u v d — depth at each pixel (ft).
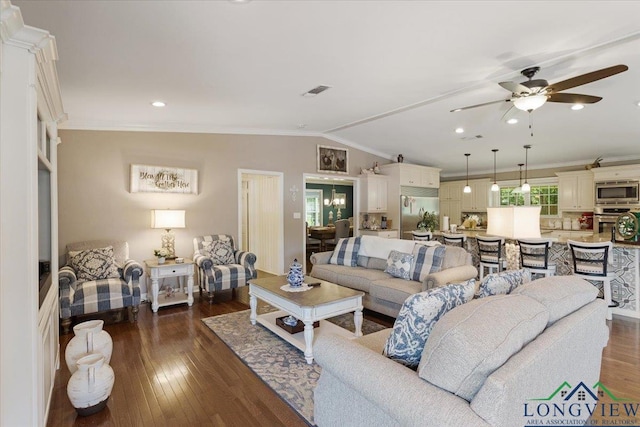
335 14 7.16
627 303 12.83
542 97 9.53
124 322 12.42
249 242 24.07
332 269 14.69
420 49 9.00
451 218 30.66
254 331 11.44
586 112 14.56
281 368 8.85
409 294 11.00
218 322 12.36
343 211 35.65
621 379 8.05
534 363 4.06
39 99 6.23
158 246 15.80
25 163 5.18
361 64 9.89
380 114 15.92
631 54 9.47
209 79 10.44
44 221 8.48
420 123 17.46
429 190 25.73
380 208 24.16
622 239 13.19
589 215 22.33
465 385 3.92
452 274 11.19
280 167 20.01
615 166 20.57
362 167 24.04
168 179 16.02
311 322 9.14
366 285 12.70
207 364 9.14
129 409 7.16
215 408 7.18
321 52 8.99
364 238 15.48
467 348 3.92
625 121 15.56
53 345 8.16
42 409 5.87
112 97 11.66
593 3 7.02
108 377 7.20
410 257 12.78
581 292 6.10
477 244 16.65
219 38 7.95
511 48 9.03
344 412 5.41
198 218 17.02
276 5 6.72
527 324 4.55
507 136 18.92
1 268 4.90
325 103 13.91
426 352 4.35
